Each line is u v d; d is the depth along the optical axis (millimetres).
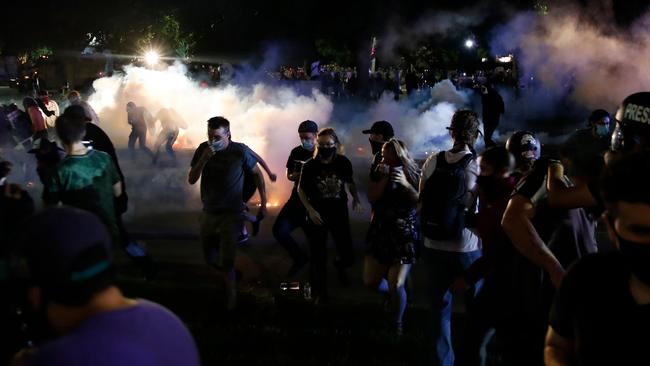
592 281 2320
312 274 7129
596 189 3533
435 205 4980
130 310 2031
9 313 3279
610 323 2254
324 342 6090
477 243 5121
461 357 4547
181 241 9844
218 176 6684
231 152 6715
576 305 2363
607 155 3512
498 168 4457
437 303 5141
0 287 3287
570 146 3895
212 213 6766
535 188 3844
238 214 6785
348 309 6984
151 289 7566
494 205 4395
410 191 5926
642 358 2195
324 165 6898
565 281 2424
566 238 3986
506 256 4289
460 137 5195
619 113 3494
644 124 3322
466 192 4988
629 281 2248
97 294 1994
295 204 7234
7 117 14031
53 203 5672
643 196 2135
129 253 6695
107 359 1891
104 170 5746
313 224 7016
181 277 8117
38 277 1927
